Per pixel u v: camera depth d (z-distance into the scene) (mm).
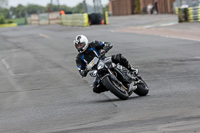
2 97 40156
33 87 44438
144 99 31469
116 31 114688
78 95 37406
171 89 35281
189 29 98562
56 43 98250
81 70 31875
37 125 26078
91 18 157125
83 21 158625
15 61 70688
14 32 169750
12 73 57062
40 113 30375
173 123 22734
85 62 31734
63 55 72438
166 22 132000
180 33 91625
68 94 38438
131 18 189875
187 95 31328
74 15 169500
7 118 29719
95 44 31609
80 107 31016
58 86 43562
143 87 33344
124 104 30062
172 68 47625
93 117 26609
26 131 24688
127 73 32125
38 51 83562
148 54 61594
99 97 35219
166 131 21312
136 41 81375
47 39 113938
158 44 73938
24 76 53250
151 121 23703
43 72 55125
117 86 31688
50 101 35656
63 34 126562
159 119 23969
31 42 108750
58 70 55500
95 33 113625
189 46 67562
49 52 79625
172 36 87000
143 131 21781
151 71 46906
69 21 179125
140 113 26172
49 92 40531
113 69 31672
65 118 27344
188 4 132375
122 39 87438
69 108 31141
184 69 46156
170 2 197625
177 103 28281
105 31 118688
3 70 61094
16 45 103938
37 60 68938
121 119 25078
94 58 31328
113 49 67875
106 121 25016
